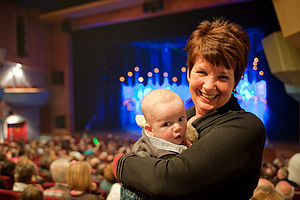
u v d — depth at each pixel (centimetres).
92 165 661
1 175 423
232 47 106
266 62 1903
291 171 364
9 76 2003
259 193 181
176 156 99
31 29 2212
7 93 1934
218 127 105
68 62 2356
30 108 2208
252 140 100
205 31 114
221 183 96
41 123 2339
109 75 2581
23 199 257
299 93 1404
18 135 2102
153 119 107
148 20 1948
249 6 1605
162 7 1811
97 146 1443
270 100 2100
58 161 356
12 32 2058
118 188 280
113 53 2553
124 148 1100
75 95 2406
